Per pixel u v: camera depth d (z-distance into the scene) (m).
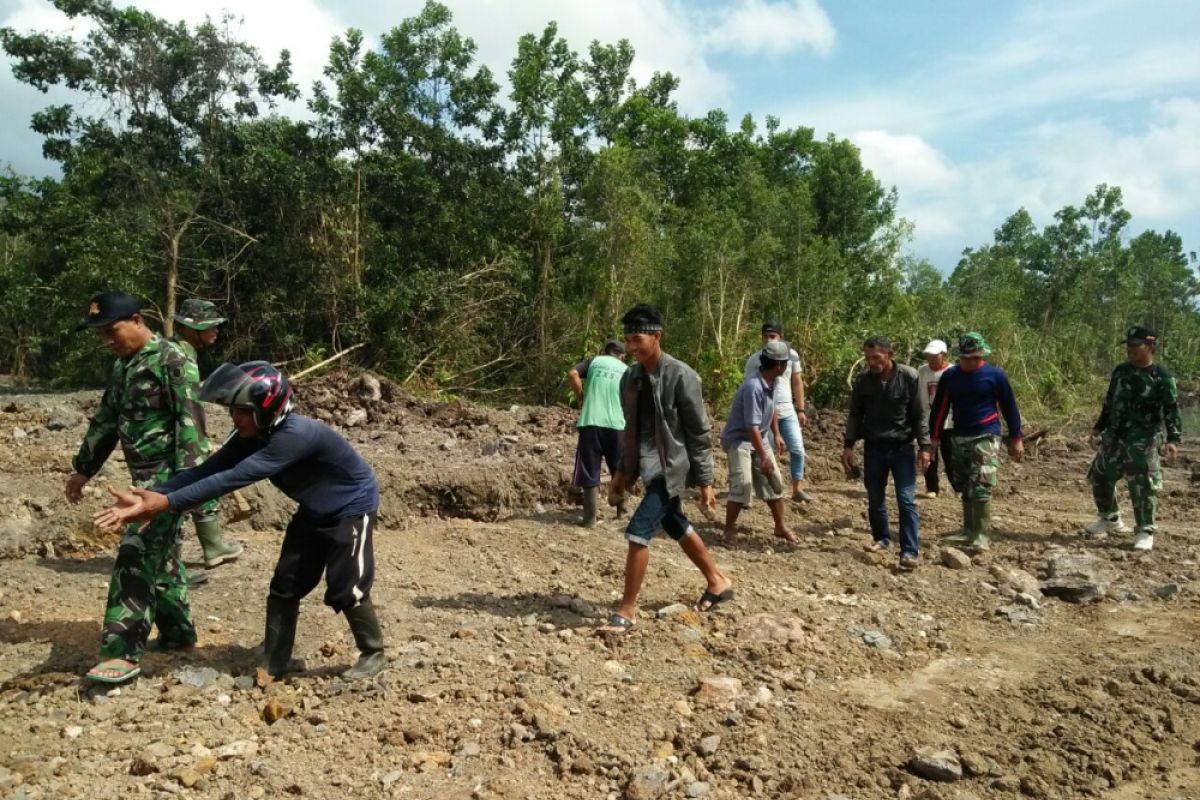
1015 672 5.11
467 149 22.25
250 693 4.30
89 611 5.38
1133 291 42.41
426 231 21.83
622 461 5.44
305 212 20.16
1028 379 25.16
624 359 8.69
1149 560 7.56
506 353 21.67
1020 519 9.50
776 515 7.75
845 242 30.14
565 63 23.70
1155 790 3.79
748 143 29.03
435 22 22.00
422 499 8.65
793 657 5.05
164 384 4.62
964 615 6.15
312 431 4.22
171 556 4.67
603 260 21.69
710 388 19.59
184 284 20.28
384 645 4.93
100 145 21.45
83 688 4.27
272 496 7.61
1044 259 40.59
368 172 20.69
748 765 3.78
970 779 3.84
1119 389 8.16
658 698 4.39
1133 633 5.84
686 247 22.44
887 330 23.47
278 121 21.27
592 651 4.98
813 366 21.39
